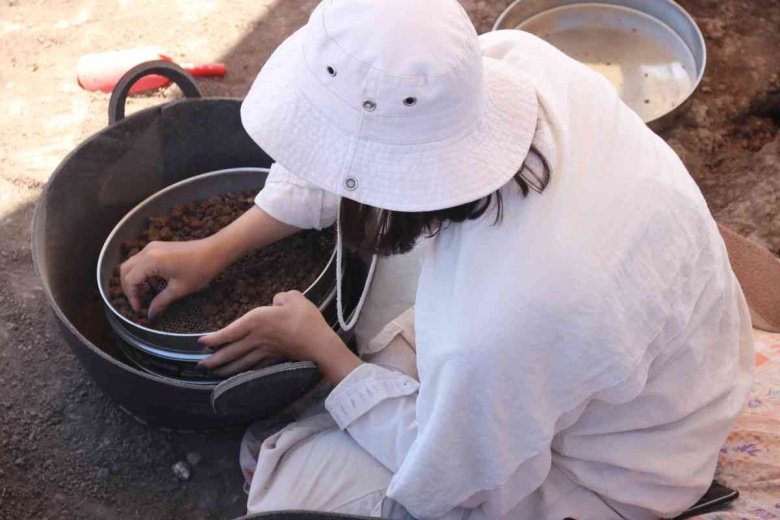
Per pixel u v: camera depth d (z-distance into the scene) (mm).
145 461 1597
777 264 1591
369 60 841
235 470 1599
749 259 1596
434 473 1113
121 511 1541
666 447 1194
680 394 1161
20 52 2260
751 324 1391
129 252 1590
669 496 1217
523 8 2197
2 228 1916
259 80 996
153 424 1524
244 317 1300
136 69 1533
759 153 2100
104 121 2127
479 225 976
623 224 1017
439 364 1015
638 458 1185
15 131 2090
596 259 987
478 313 975
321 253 1597
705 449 1223
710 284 1138
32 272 1851
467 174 879
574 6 2254
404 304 1528
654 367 1121
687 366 1148
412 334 1462
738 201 1997
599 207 1012
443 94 845
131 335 1388
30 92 2174
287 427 1403
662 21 2211
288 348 1323
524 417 1037
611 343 995
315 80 884
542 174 977
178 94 2199
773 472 1259
